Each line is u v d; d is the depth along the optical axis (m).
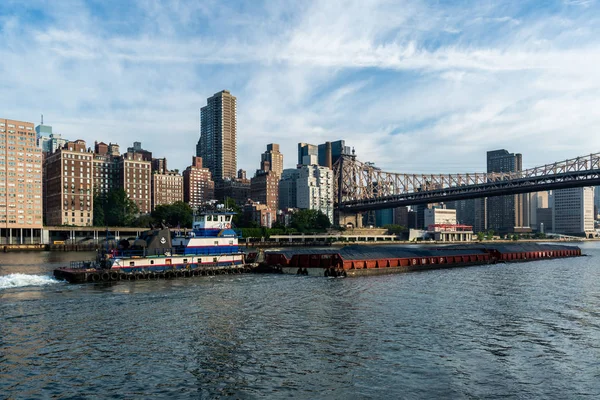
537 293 57.75
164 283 63.69
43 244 181.38
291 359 31.20
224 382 27.41
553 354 32.47
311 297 53.38
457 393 26.12
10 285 60.38
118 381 27.47
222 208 80.94
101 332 37.12
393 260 86.25
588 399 25.48
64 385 26.88
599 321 41.88
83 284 61.34
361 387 26.81
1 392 25.89
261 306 47.69
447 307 48.00
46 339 35.19
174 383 27.23
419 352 32.75
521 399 25.47
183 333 37.00
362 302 50.47
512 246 125.50
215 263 75.62
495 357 31.81
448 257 99.06
